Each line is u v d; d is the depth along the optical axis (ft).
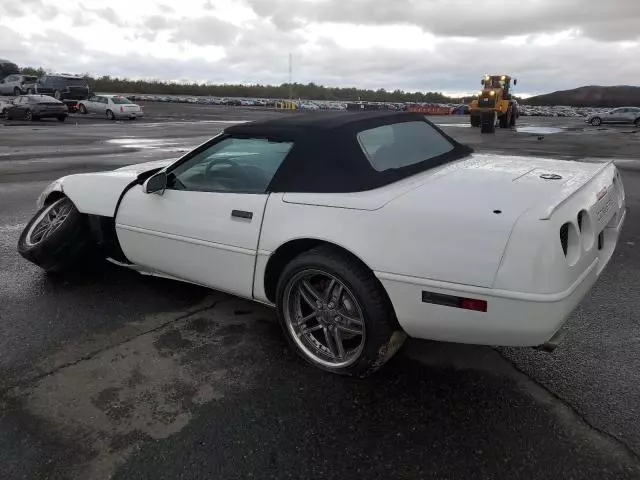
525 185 8.91
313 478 7.07
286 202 9.55
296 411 8.48
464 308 7.84
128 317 11.86
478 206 8.05
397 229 8.27
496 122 89.76
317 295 9.48
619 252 16.37
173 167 11.67
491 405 8.56
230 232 10.28
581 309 12.14
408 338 10.80
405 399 8.75
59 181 14.52
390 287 8.34
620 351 10.23
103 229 13.24
